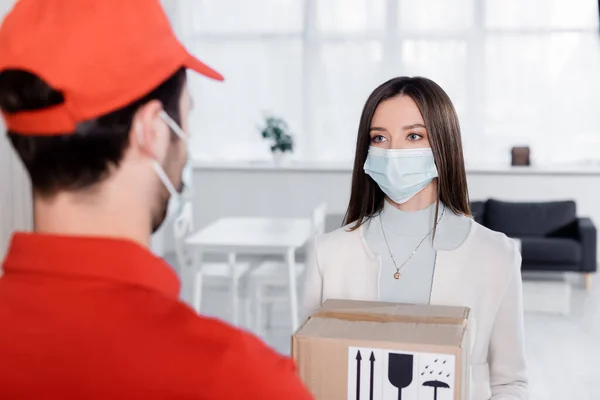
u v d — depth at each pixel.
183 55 0.64
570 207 6.54
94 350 0.58
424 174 1.44
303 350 1.03
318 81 7.53
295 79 7.57
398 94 1.45
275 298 4.44
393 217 1.51
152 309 0.60
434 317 1.13
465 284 1.43
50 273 0.60
